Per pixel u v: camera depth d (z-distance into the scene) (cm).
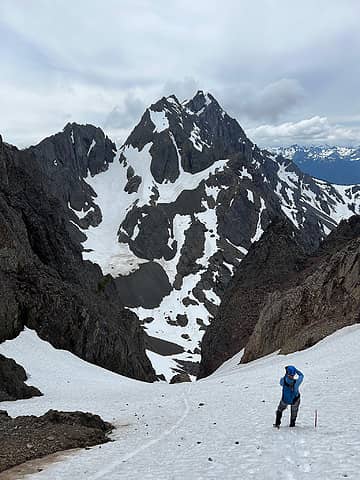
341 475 1145
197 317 19638
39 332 7025
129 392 4553
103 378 6144
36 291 7269
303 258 11094
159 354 15525
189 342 17438
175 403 3297
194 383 5256
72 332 7469
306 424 1872
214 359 9888
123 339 8856
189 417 2588
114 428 2525
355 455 1303
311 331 5922
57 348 7088
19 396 4384
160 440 1995
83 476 1444
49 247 9112
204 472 1338
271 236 11600
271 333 7056
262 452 1488
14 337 6550
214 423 2253
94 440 2131
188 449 1714
